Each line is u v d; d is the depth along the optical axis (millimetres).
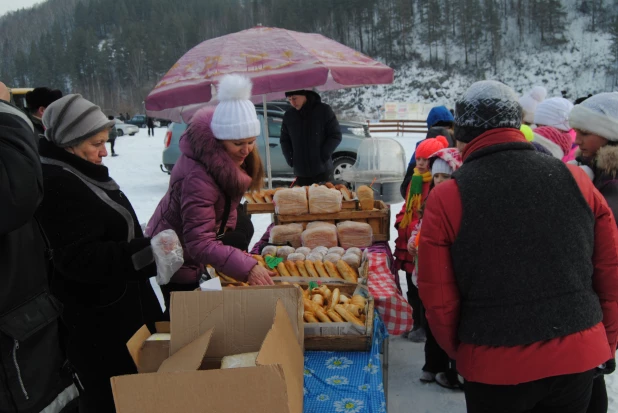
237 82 2039
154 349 1603
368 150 5328
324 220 3578
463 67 67688
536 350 1467
